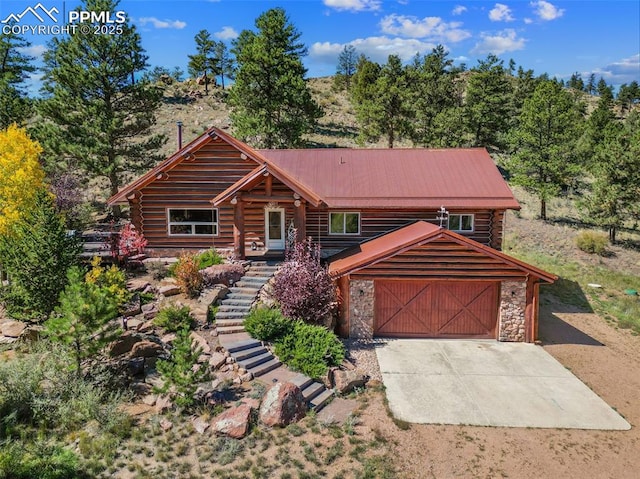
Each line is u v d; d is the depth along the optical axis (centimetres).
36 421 1120
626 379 1571
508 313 1830
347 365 1523
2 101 3116
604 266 2959
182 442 1085
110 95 2808
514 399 1402
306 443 1106
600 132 5056
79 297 1200
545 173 3659
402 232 2086
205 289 1764
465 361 1659
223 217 2214
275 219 2239
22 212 1698
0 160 1748
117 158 2800
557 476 1061
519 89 6153
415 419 1273
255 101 3588
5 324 1512
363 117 4269
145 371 1338
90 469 984
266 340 1538
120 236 2058
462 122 4306
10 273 1403
